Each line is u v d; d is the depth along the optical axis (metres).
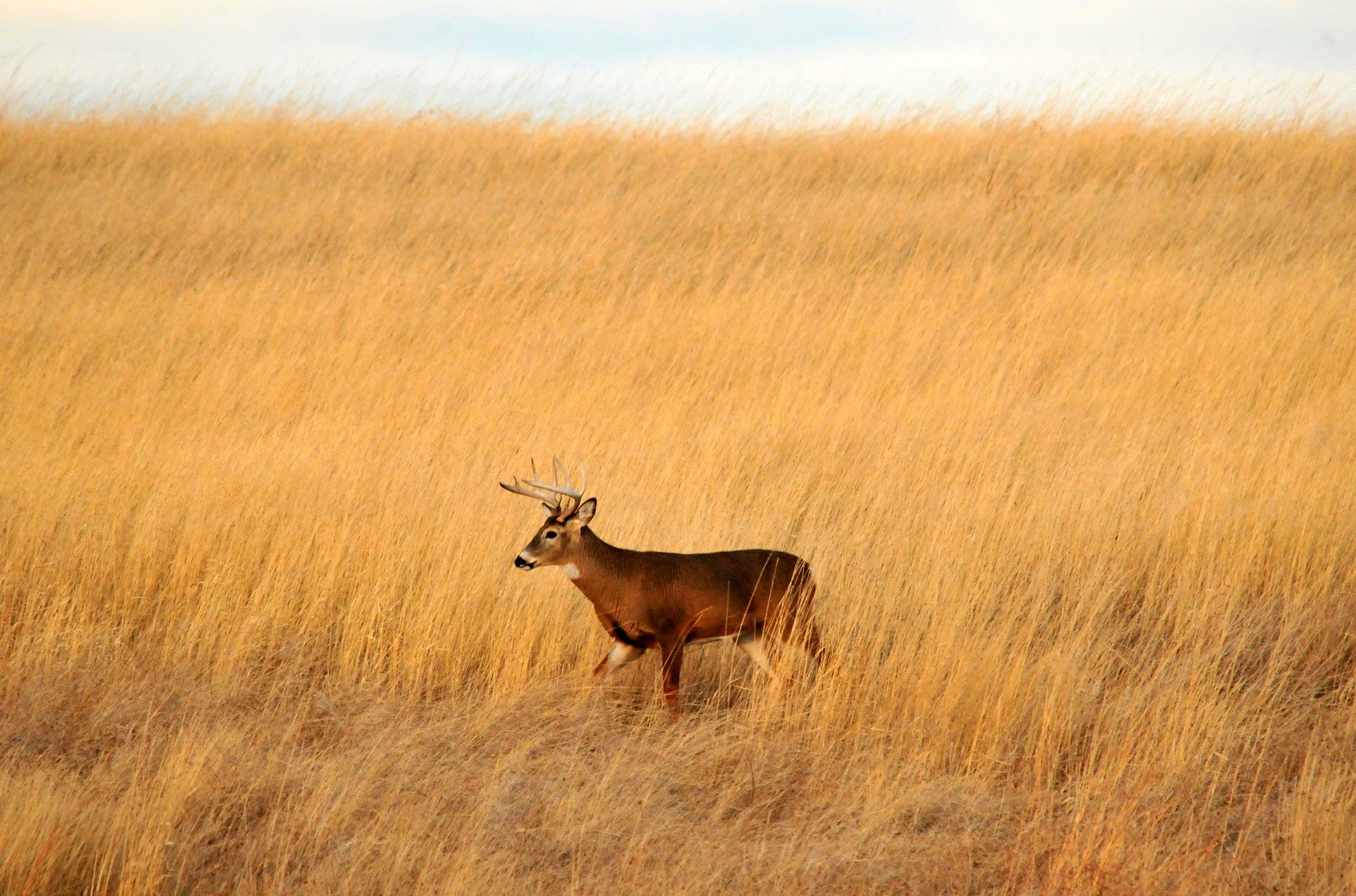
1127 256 57.12
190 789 18.61
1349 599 25.02
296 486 29.84
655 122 76.12
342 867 17.27
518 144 74.56
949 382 41.19
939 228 61.16
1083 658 22.97
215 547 27.19
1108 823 17.56
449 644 24.19
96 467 31.91
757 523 29.05
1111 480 30.52
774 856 17.56
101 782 19.09
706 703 23.44
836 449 34.09
